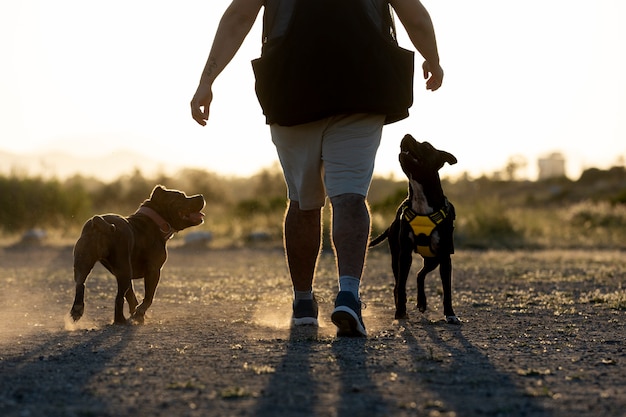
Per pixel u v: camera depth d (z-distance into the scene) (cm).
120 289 699
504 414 360
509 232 2486
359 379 434
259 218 2753
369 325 707
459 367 475
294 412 360
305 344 564
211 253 2106
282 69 586
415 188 754
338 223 595
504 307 870
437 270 1449
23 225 2948
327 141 600
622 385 426
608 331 661
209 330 652
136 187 5144
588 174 7450
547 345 575
